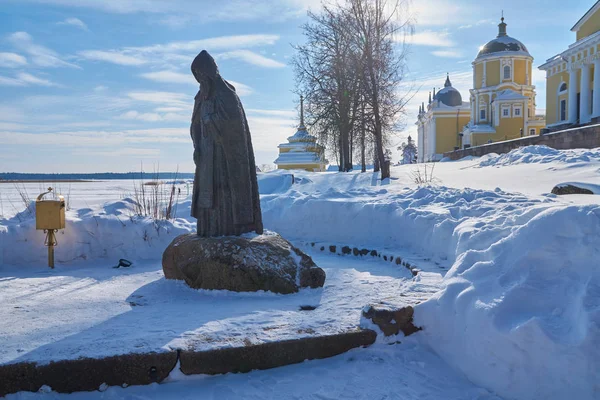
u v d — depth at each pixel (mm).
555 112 47250
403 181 18234
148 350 3725
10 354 3646
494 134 61344
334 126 28000
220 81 6438
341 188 18312
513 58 62375
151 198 10547
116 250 8156
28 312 4941
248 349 3893
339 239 9242
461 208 7645
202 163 6523
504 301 3875
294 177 20234
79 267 7746
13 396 3490
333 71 26641
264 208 10617
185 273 6090
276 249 5965
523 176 14359
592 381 3232
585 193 9000
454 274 4676
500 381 3682
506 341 3660
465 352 4020
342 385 3785
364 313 4426
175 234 8430
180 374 3754
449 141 75250
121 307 5176
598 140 21672
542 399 3455
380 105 24344
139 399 3568
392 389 3754
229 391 3670
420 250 7453
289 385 3764
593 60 38656
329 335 4152
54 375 3535
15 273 7211
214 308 5098
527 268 4098
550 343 3438
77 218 8258
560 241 4070
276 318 4613
